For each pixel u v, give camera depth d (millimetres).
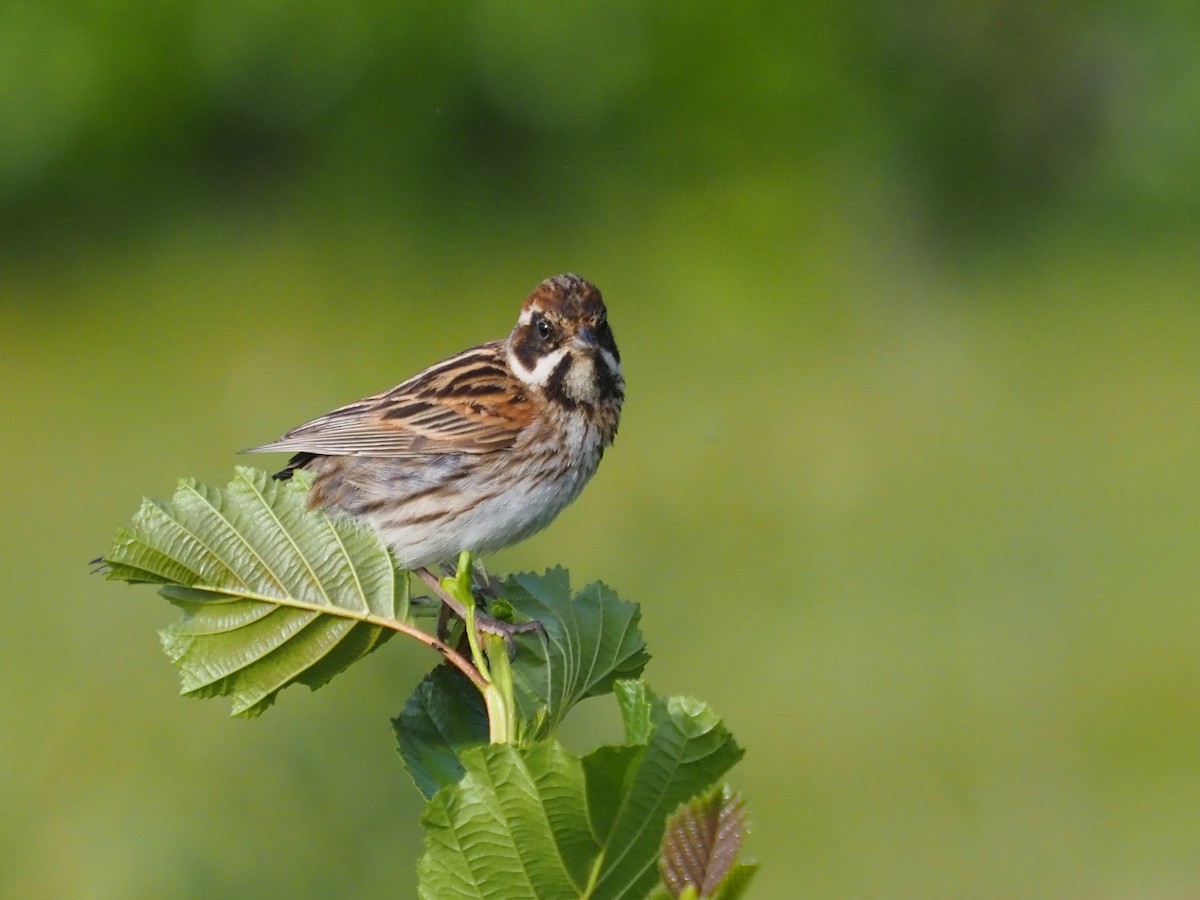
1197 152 21984
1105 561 14203
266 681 3152
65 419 17266
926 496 15367
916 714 12102
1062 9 22359
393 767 7406
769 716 12172
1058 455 16250
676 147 22500
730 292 20547
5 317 20109
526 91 22438
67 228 22125
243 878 7121
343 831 7215
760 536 14625
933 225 22203
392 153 22562
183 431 16859
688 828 2223
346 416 7195
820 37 22766
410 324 19641
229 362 18641
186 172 22547
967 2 22484
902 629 13211
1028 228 22047
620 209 22188
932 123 22547
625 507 14852
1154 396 17469
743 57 22406
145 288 20719
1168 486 15547
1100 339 19094
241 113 22469
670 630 13156
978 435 16703
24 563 14016
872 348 19188
